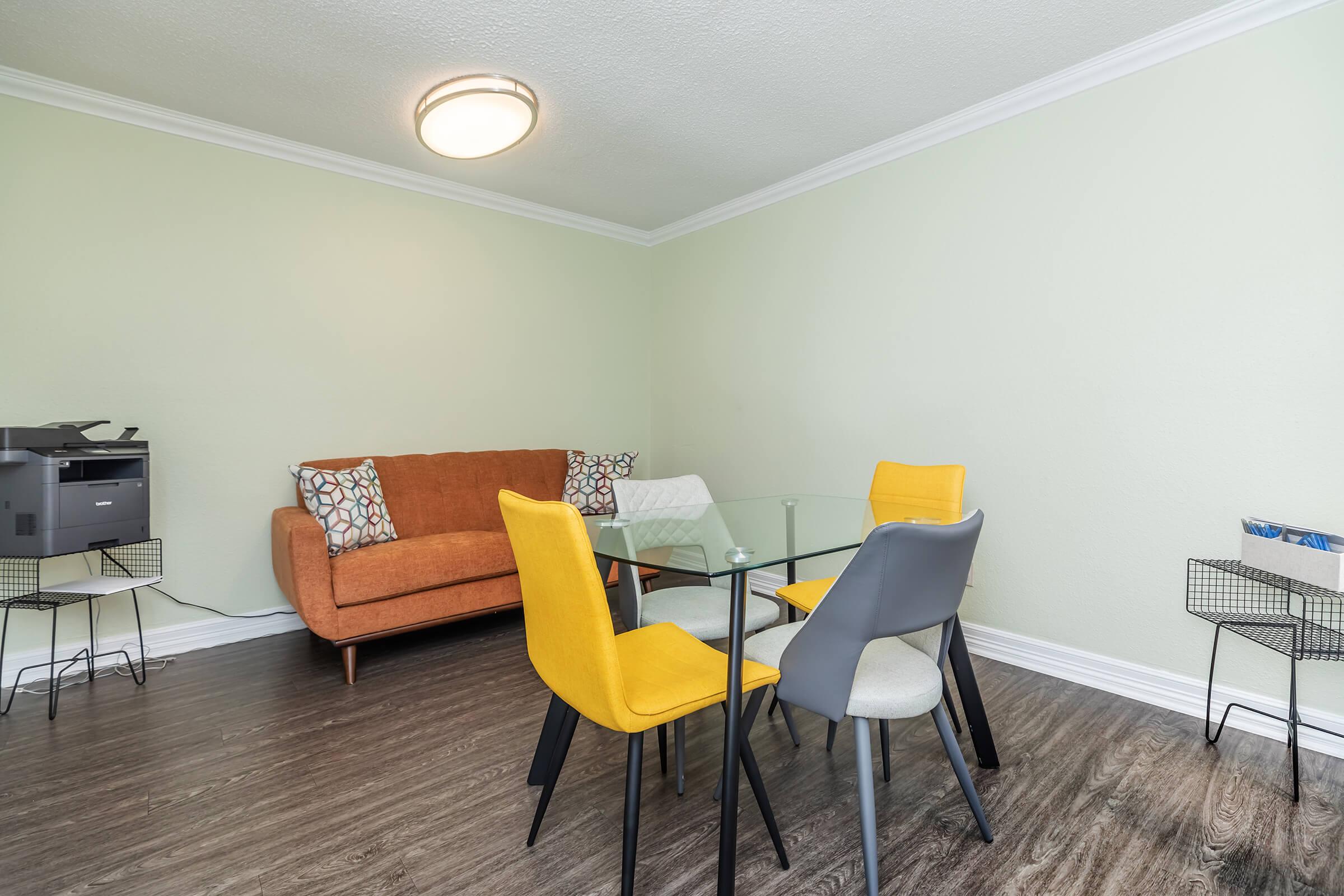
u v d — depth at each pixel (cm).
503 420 403
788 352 374
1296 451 210
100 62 245
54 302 265
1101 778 187
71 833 162
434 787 184
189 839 160
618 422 459
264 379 316
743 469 404
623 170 352
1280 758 198
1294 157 209
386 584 271
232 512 309
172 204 291
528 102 258
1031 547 274
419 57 242
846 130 304
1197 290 229
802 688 141
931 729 219
